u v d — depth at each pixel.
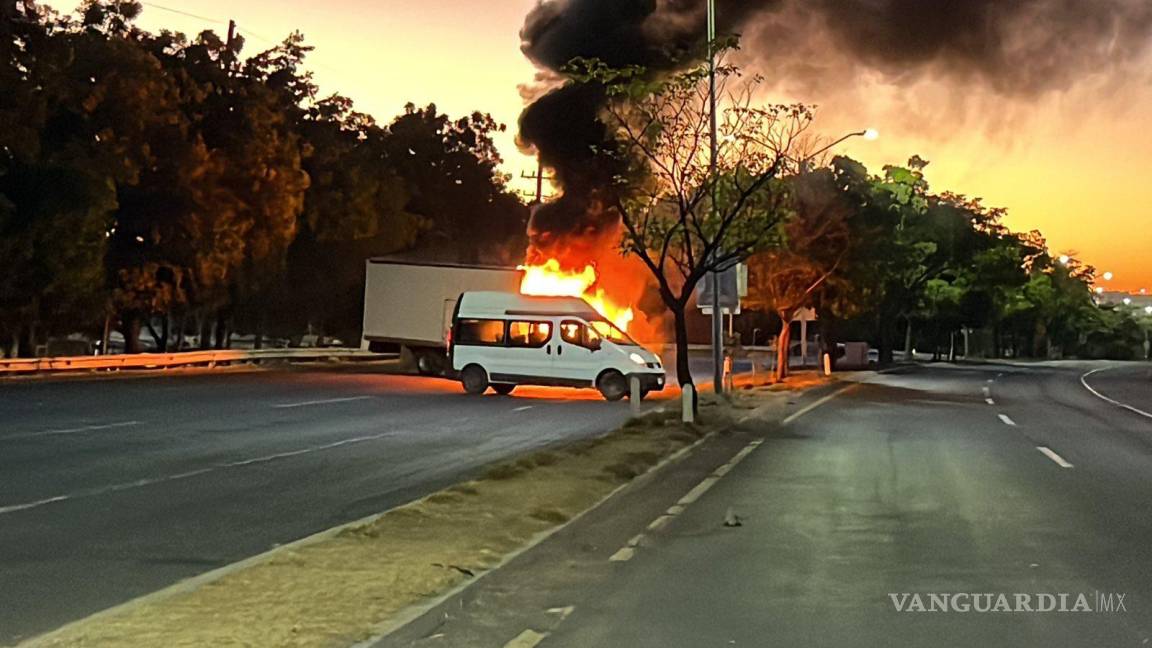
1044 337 104.25
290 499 12.51
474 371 29.03
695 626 7.53
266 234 40.97
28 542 9.98
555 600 8.23
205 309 41.97
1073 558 9.73
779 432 21.58
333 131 48.28
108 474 14.00
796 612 7.90
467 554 9.25
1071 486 14.18
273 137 40.09
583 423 21.75
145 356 36.56
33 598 8.02
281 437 18.55
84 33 34.31
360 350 49.44
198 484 13.43
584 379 28.14
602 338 28.14
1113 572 9.18
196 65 39.16
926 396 33.97
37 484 13.10
